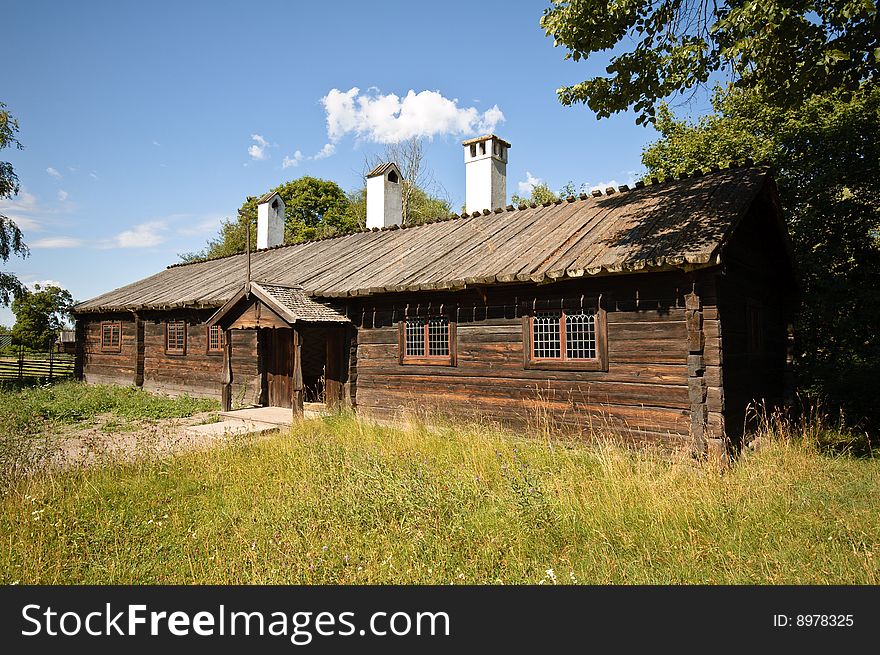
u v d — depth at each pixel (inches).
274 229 869.2
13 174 862.5
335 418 439.8
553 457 309.3
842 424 396.2
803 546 193.6
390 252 538.3
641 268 300.8
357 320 466.6
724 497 234.1
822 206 492.4
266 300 447.2
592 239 368.5
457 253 451.8
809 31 273.3
